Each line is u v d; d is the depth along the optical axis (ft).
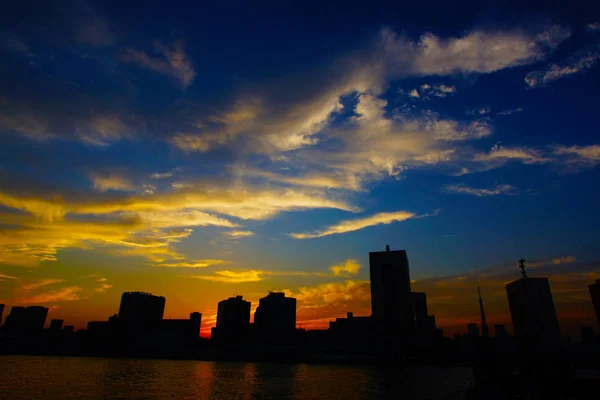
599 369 516.32
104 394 628.28
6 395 591.37
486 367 422.41
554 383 336.70
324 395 645.10
